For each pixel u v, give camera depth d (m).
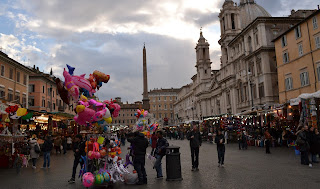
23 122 21.50
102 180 8.21
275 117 23.16
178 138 52.47
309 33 29.31
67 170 12.46
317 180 8.18
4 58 29.94
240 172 10.04
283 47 33.78
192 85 89.00
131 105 107.31
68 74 8.43
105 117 8.68
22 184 9.22
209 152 19.25
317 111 15.55
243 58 44.41
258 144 23.11
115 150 9.04
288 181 8.16
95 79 9.69
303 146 11.39
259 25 39.31
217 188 7.58
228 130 29.95
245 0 60.25
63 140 22.45
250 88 42.59
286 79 33.19
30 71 36.59
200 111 76.94
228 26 54.31
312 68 28.89
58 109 47.88
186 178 9.28
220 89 60.66
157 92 124.75
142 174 8.82
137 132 8.96
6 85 30.88
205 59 75.38
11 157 13.84
